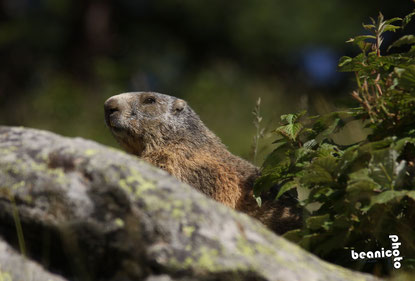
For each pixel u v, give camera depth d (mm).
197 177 12164
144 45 50594
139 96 12883
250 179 11734
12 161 7555
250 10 49062
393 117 8625
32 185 7320
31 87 40062
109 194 7105
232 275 6625
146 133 12727
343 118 9719
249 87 32125
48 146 7715
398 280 7723
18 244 7410
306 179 8430
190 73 49125
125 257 6945
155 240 6879
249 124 25344
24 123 26406
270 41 48312
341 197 8297
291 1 48688
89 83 37188
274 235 7441
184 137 12758
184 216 6988
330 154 8797
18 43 48125
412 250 8266
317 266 7145
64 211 7133
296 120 9375
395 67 8805
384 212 8188
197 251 6762
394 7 45344
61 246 7184
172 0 50062
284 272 6742
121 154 7738
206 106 28094
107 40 48844
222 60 46500
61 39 49344
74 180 7246
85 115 26344
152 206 7012
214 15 50031
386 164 7938
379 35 9250
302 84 36344
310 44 47531
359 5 47250
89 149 7605
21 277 7082
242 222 7301
